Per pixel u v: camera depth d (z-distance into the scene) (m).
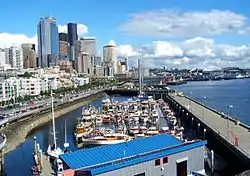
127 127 158.25
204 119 137.88
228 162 88.62
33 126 178.38
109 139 126.31
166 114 194.25
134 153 64.81
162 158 64.62
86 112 198.88
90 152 65.69
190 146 68.69
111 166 58.31
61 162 65.06
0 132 137.75
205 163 84.75
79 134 135.38
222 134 103.50
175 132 133.38
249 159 75.25
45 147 127.69
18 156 114.38
